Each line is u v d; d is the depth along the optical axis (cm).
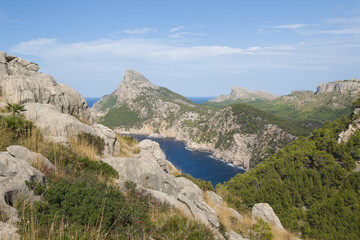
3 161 546
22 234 425
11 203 502
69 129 1239
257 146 17875
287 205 7838
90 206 573
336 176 8625
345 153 9331
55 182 644
